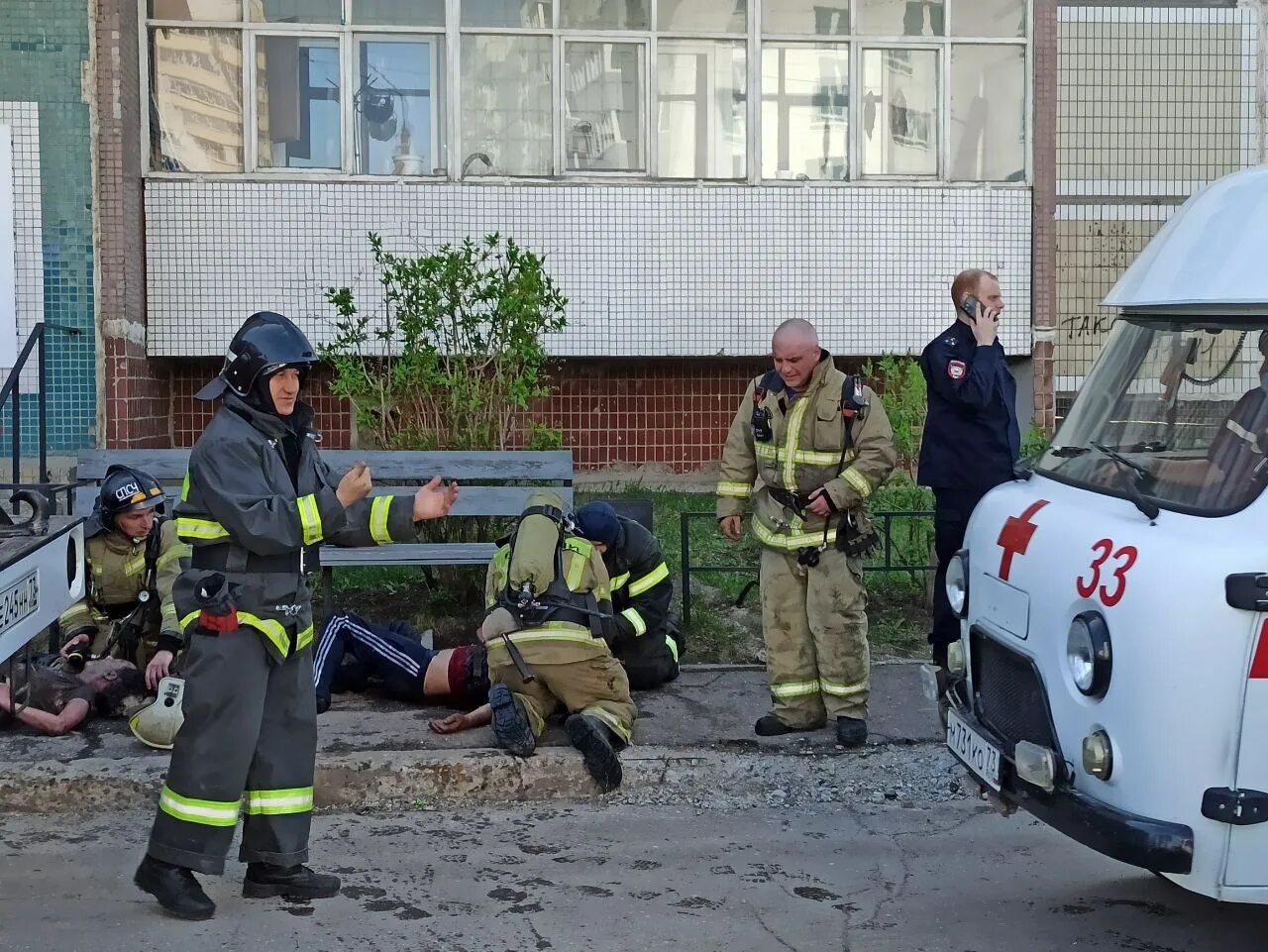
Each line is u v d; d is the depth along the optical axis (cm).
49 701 580
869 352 1068
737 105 1062
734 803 539
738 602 786
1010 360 1112
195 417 1065
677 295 1049
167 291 1003
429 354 729
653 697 645
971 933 415
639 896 442
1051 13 1073
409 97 1033
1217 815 322
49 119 937
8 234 937
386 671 620
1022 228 1079
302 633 425
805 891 448
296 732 431
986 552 426
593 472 1096
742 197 1050
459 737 571
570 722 538
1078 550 366
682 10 1052
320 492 403
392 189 1018
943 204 1067
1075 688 358
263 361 409
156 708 548
